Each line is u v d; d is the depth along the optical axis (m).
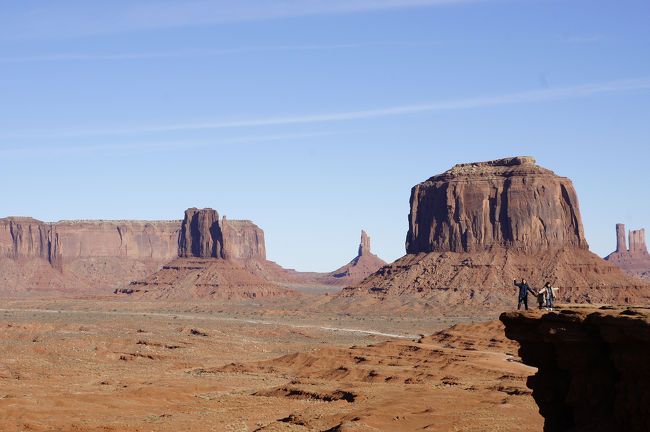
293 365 131.25
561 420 37.09
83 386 109.06
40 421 79.62
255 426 78.31
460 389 95.19
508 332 38.78
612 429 33.44
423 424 70.94
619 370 33.22
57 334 189.38
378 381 109.00
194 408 88.38
